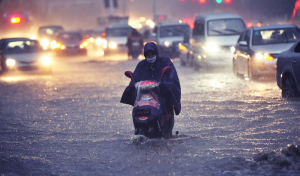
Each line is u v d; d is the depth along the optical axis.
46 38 99.44
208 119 19.70
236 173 12.15
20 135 17.78
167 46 66.38
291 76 23.80
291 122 18.05
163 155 14.12
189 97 26.36
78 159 14.11
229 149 14.54
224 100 24.61
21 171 12.98
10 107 25.55
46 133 18.06
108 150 15.02
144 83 15.43
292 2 60.09
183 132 17.45
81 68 55.94
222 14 47.00
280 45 33.75
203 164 13.04
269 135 16.19
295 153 13.21
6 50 50.31
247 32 37.12
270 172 12.11
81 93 30.62
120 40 83.00
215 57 42.88
